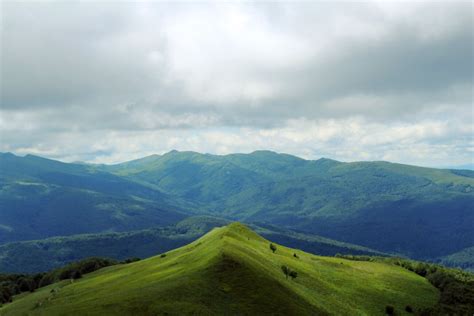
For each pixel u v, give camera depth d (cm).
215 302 8112
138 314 7394
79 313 7781
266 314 8169
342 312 10338
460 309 13700
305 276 12438
